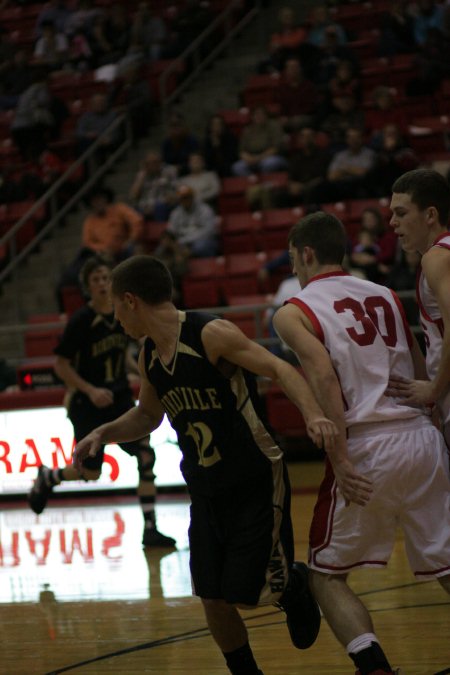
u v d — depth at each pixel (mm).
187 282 18406
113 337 10336
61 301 19266
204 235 19062
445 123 20562
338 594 5277
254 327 17125
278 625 7336
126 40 26438
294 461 16219
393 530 5383
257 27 26062
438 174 5648
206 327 5219
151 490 10781
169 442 14023
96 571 9688
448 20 21984
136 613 7965
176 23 25812
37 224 22547
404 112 20797
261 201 19688
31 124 24391
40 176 23781
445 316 5285
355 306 5461
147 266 5352
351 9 24594
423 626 7055
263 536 5195
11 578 9633
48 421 14125
